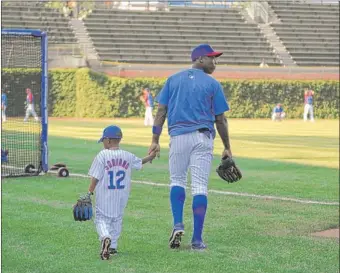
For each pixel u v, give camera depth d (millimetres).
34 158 47062
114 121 132625
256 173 50188
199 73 24953
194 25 177375
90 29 168250
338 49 179500
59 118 141250
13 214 30875
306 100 146000
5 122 63875
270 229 29125
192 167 24547
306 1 186000
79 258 23125
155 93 148750
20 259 22844
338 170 53125
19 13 167500
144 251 24328
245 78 157875
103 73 149875
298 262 23359
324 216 32531
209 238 26875
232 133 99875
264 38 178125
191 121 24500
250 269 22156
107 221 23234
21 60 46531
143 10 179250
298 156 65562
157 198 36594
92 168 22906
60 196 36500
